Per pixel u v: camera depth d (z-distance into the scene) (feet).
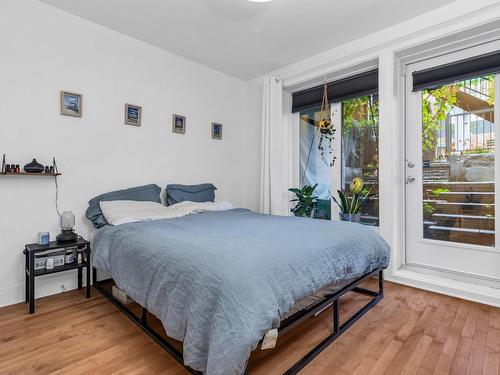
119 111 8.82
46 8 7.39
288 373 4.26
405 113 9.10
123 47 8.90
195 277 3.97
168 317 4.16
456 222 8.27
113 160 8.70
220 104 11.87
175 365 4.55
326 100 10.84
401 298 7.14
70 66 7.82
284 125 11.96
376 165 9.99
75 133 7.93
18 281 7.02
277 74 11.62
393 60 8.47
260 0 6.59
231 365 3.30
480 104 7.85
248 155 12.86
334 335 5.27
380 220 8.65
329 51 9.88
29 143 7.14
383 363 4.60
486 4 6.76
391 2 7.27
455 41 7.73
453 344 5.12
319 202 11.46
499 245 7.52
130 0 7.25
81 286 7.87
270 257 4.30
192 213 8.82
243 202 12.91
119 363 4.59
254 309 3.56
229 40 9.28
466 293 7.04
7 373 4.32
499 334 5.44
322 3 7.32
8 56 6.82
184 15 7.91
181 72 10.48
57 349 4.96
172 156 10.25
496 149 7.55
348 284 5.93
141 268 5.12
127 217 7.33
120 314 6.32
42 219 7.38
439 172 8.57
